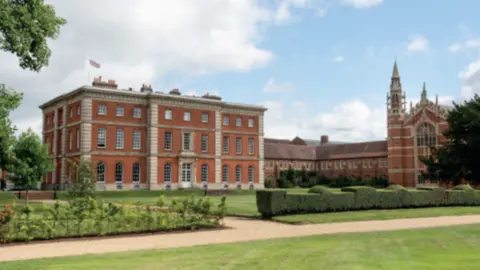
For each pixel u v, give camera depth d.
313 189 30.42
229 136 74.81
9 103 25.67
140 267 12.52
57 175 68.00
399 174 93.00
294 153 113.81
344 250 15.23
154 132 66.00
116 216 21.80
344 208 30.83
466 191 37.78
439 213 30.53
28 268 12.66
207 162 71.06
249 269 12.12
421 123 90.94
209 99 71.62
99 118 62.50
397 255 14.15
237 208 34.47
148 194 58.50
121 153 63.88
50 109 72.19
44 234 19.34
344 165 112.12
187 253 14.98
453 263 12.66
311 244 16.80
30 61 26.05
